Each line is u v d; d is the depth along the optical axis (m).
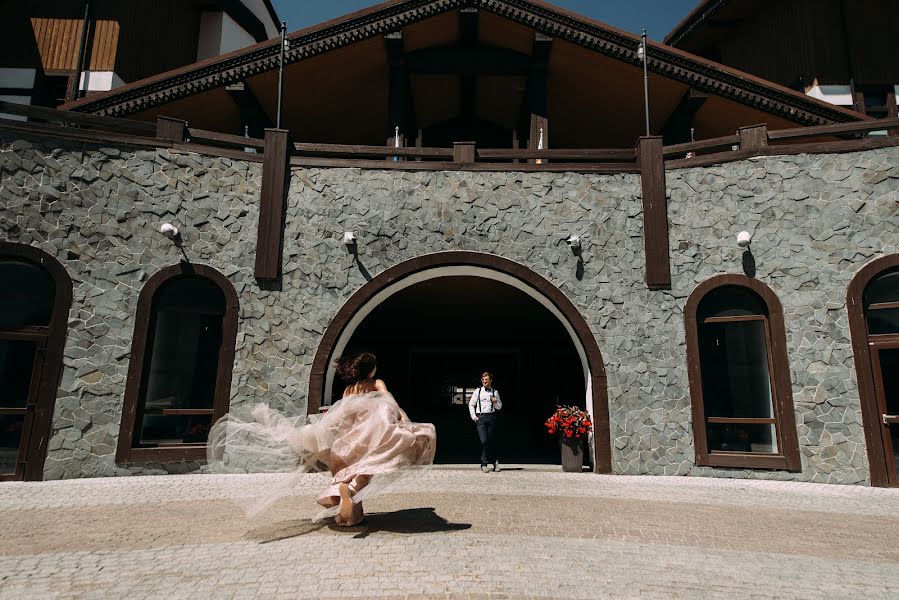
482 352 15.44
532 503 6.08
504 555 4.06
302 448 4.80
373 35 11.38
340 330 8.77
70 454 7.60
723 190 8.95
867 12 13.38
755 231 8.73
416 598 3.20
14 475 7.38
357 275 8.97
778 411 8.21
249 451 4.82
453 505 5.91
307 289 8.86
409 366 15.28
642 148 9.28
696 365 8.52
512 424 14.62
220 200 8.85
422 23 11.81
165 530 4.77
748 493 6.93
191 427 8.33
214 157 8.95
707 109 12.53
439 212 9.22
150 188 8.58
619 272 8.96
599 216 9.16
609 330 8.77
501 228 9.17
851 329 8.15
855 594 3.42
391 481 4.76
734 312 8.72
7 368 7.64
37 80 12.00
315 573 3.61
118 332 8.09
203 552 4.08
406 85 13.07
